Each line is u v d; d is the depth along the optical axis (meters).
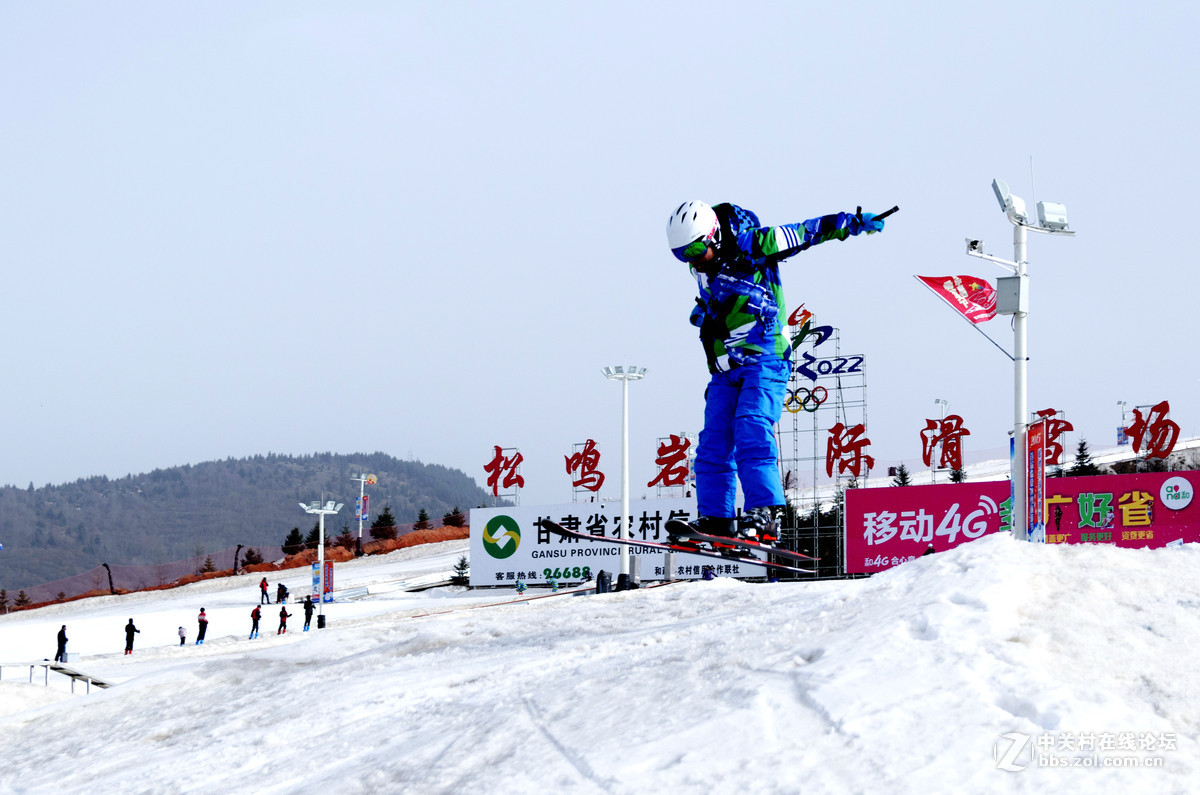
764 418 11.07
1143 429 37.38
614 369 33.84
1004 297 13.74
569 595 32.16
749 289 10.85
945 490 32.25
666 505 42.72
